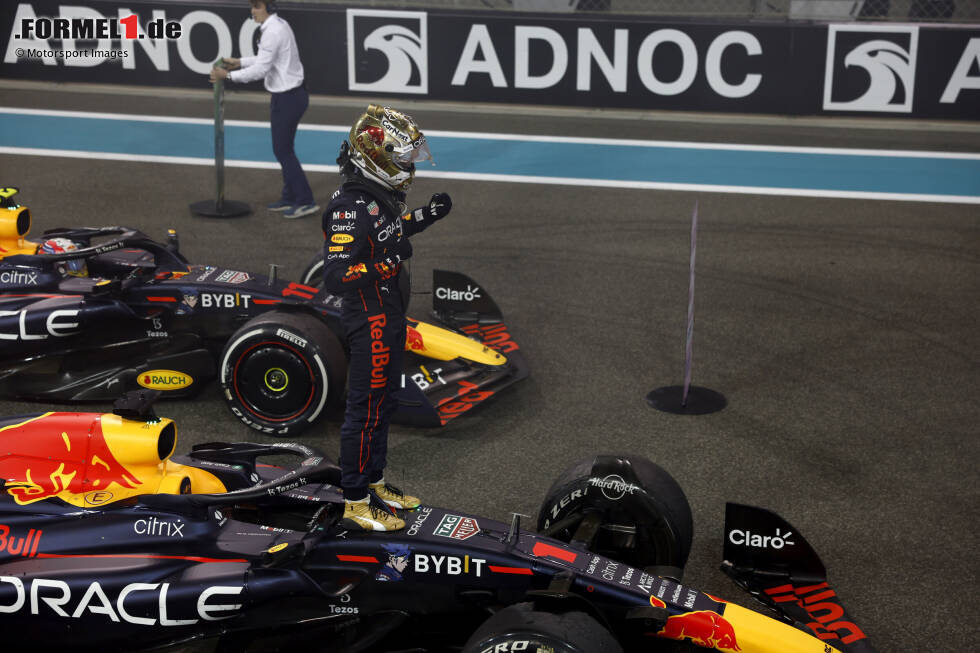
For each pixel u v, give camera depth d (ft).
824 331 21.57
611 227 28.53
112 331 17.34
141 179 31.96
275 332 15.87
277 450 11.68
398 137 10.46
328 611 10.41
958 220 29.48
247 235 27.02
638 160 35.17
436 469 15.60
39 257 17.37
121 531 10.46
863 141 37.52
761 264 25.75
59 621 10.19
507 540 10.32
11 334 16.75
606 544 11.77
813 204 30.83
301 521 11.66
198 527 10.48
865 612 12.36
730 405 18.08
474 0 43.55
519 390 18.56
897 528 14.25
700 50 40.01
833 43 39.04
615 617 9.81
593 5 42.01
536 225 28.58
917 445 16.69
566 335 21.15
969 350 20.65
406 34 41.60
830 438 16.89
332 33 41.98
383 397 10.84
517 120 40.16
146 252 19.84
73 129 37.37
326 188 31.71
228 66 27.68
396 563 10.23
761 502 14.87
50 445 10.68
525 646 8.56
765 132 38.75
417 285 23.62
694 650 10.69
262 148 36.04
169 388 17.34
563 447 16.42
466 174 33.37
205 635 10.25
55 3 43.04
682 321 22.00
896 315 22.49
